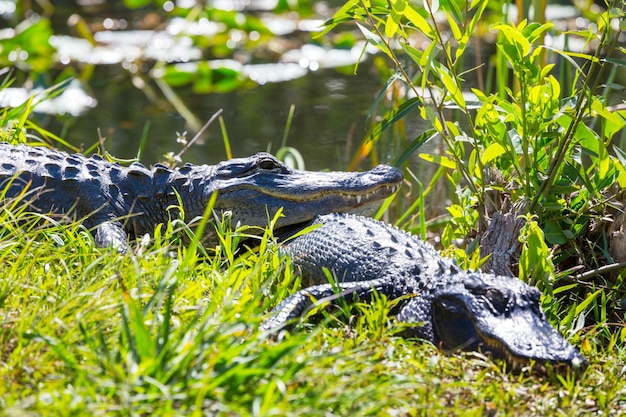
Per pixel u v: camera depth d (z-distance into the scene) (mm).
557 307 9828
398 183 11875
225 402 6266
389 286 9297
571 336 8922
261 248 9922
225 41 28062
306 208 11625
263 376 6504
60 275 8734
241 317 7375
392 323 8898
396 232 10422
